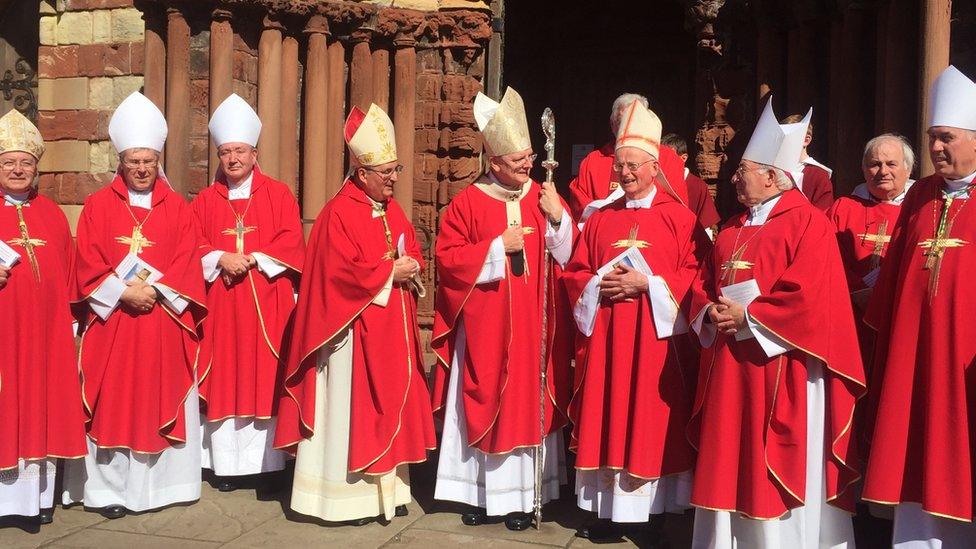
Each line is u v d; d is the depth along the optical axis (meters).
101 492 5.20
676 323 4.66
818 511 4.24
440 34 11.09
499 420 4.89
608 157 6.16
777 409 4.15
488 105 5.29
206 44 9.42
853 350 4.19
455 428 5.14
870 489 4.12
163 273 5.26
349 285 4.95
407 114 10.95
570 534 4.91
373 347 4.97
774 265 4.21
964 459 3.92
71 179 10.73
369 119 5.09
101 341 5.21
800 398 4.12
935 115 4.12
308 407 5.06
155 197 5.38
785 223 4.25
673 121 15.32
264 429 5.69
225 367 5.70
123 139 5.25
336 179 10.40
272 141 9.60
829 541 4.31
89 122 10.64
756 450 4.14
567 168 15.88
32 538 4.82
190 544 4.73
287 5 9.65
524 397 4.95
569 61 15.77
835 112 8.68
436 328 5.16
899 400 4.11
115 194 5.33
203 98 9.42
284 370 5.75
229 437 5.67
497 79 11.70
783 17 9.80
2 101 11.41
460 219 5.16
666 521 5.17
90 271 5.13
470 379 4.97
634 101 4.91
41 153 5.15
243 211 5.89
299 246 5.90
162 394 5.21
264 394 5.65
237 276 5.75
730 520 4.32
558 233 4.99
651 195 4.89
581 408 4.78
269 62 9.55
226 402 5.66
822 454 4.24
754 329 4.13
